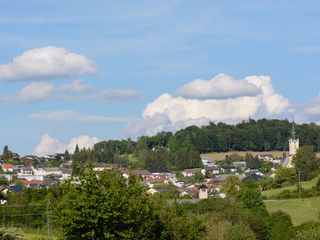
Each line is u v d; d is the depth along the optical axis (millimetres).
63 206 42594
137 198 45562
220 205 121312
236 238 89000
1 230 38094
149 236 47188
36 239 75062
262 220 115562
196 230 59469
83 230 42000
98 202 41938
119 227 42812
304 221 130750
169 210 53906
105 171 45438
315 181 191125
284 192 169625
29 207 113312
